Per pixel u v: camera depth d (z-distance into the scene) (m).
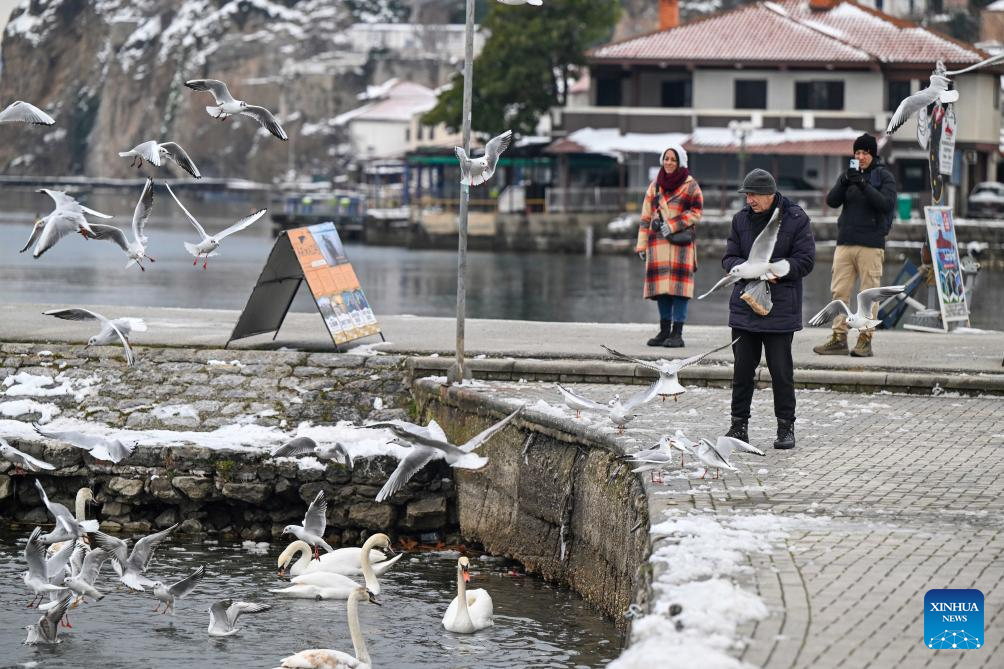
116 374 18.50
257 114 11.27
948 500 11.02
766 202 13.23
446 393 17.02
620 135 79.75
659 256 19.11
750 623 7.79
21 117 10.70
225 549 15.70
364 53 191.12
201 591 13.73
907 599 8.23
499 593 13.77
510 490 15.34
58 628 12.37
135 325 10.43
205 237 11.38
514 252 77.06
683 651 7.16
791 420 13.40
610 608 12.55
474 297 42.91
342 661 10.80
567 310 38.12
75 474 16.64
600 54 79.69
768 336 13.32
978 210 76.44
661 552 9.31
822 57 77.56
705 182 81.25
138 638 12.15
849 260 18.30
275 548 15.77
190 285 46.81
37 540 11.70
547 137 87.19
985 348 19.45
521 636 12.25
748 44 79.38
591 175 85.50
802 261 13.12
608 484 12.99
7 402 18.02
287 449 11.44
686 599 8.14
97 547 11.53
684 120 79.12
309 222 96.06
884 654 7.28
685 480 11.80
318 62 190.25
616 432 13.69
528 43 82.81
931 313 18.47
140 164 11.15
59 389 18.25
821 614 7.95
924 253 22.98
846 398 16.47
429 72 189.12
